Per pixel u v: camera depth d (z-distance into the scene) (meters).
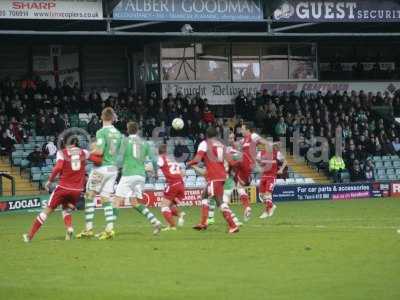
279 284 19.45
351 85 66.94
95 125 52.34
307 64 65.50
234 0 49.41
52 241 26.94
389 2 52.72
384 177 57.47
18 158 50.72
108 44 63.03
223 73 62.97
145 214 27.97
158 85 61.50
